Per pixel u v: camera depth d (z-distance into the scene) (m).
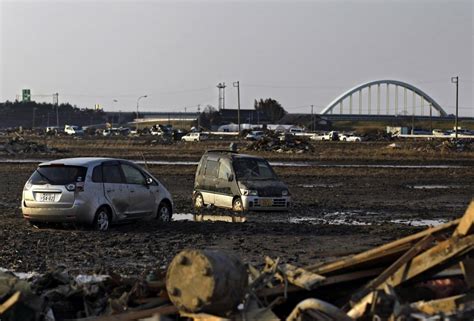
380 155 77.50
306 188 38.97
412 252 8.73
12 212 26.75
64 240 19.64
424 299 9.00
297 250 17.98
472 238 8.30
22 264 16.06
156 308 9.21
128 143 105.94
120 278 10.49
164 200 24.39
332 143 113.06
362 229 22.09
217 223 23.50
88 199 21.44
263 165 28.95
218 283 8.47
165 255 17.33
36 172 21.94
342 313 8.11
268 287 9.35
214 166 29.25
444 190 38.56
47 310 9.77
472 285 8.84
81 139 124.62
